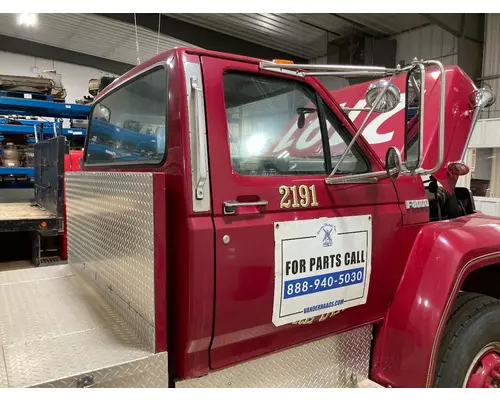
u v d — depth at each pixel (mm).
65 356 1525
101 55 14117
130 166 2100
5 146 7059
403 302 2195
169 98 1637
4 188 6980
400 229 2221
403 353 2156
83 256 2471
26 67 13320
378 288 2154
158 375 1542
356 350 2207
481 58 9508
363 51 10852
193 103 1562
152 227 1541
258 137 1817
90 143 2791
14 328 1801
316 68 1820
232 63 1705
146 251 1597
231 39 11188
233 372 1783
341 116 2029
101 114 2586
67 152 4863
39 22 11430
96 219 2197
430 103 2756
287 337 1902
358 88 3193
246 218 1667
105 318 1913
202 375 1664
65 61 13703
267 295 1729
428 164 2596
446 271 2121
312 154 1958
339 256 1955
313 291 1876
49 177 4977
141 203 1627
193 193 1550
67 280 2582
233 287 1630
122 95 2225
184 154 1555
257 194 1704
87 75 14281
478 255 2238
